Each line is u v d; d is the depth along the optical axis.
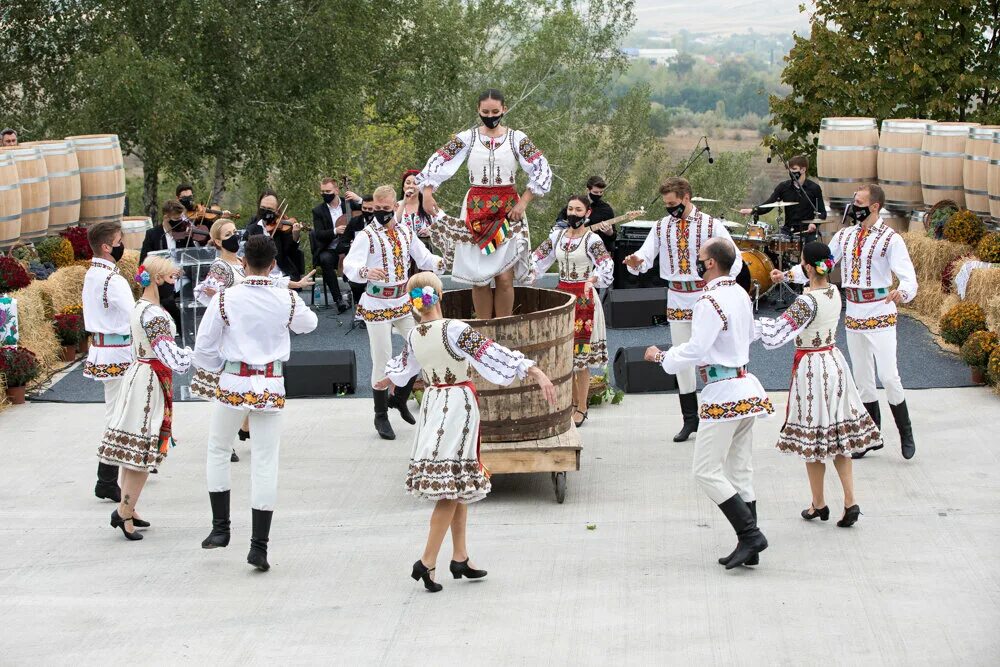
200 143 20.98
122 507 6.62
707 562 6.15
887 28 16.86
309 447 8.41
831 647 5.09
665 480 7.56
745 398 5.98
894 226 13.91
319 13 20.88
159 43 20.11
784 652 5.05
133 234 14.03
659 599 5.68
